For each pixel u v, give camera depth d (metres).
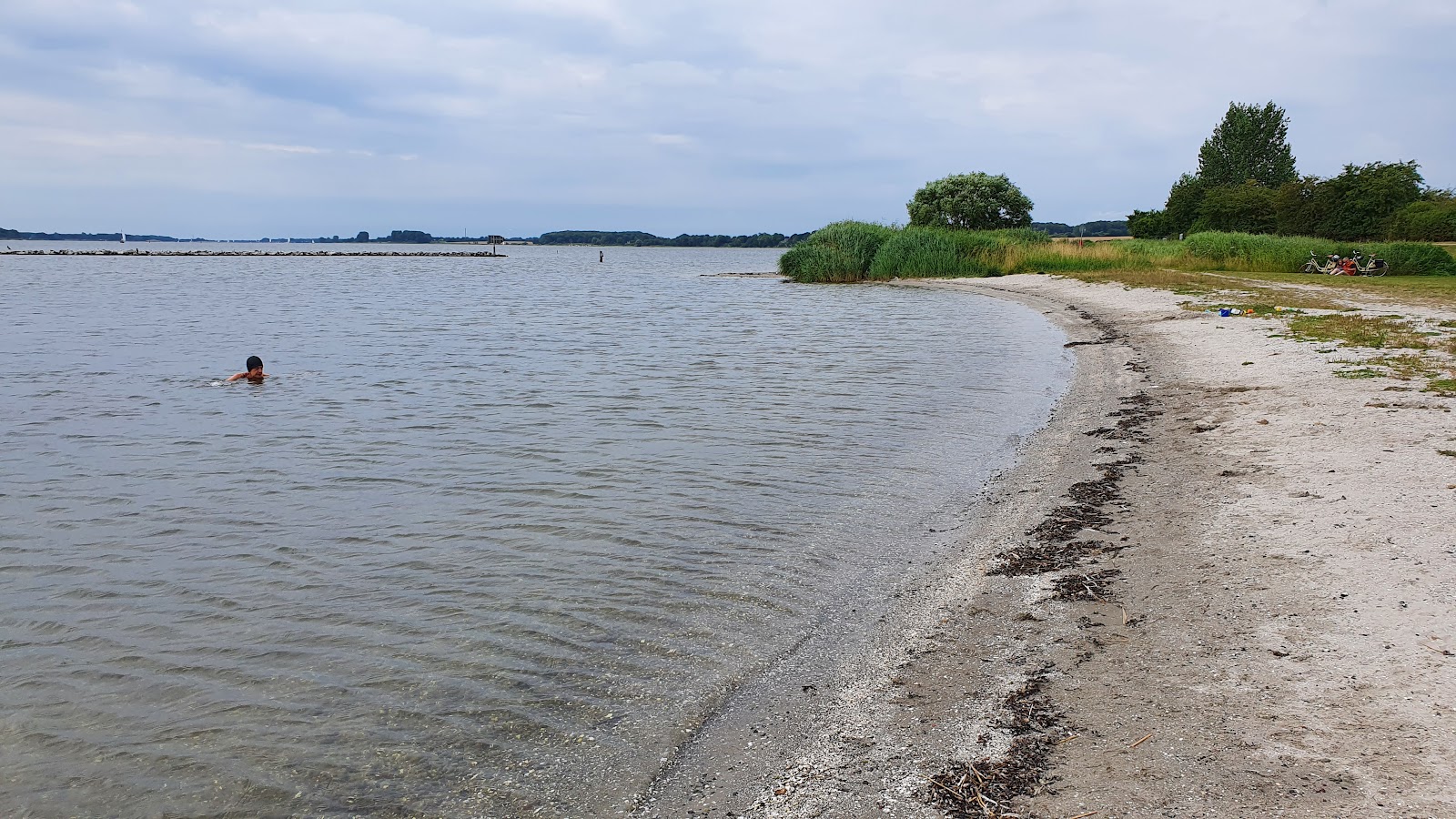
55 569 7.40
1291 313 22.78
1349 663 4.94
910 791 4.24
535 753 4.77
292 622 6.36
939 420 13.09
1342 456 9.04
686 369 18.33
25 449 11.47
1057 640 5.71
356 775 4.61
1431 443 9.23
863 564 7.38
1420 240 58.84
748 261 127.69
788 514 8.71
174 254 115.12
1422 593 5.65
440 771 4.63
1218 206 74.75
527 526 8.40
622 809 4.29
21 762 4.74
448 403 14.55
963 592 6.69
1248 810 3.81
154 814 4.34
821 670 5.59
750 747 4.76
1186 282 34.31
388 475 10.23
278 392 15.55
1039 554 7.32
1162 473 9.32
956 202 71.94
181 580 7.16
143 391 15.59
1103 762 4.29
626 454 11.14
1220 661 5.16
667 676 5.56
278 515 8.80
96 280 55.53
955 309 32.19
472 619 6.38
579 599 6.71
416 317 30.89
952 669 5.47
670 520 8.55
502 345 22.52
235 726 5.06
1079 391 15.02
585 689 5.41
